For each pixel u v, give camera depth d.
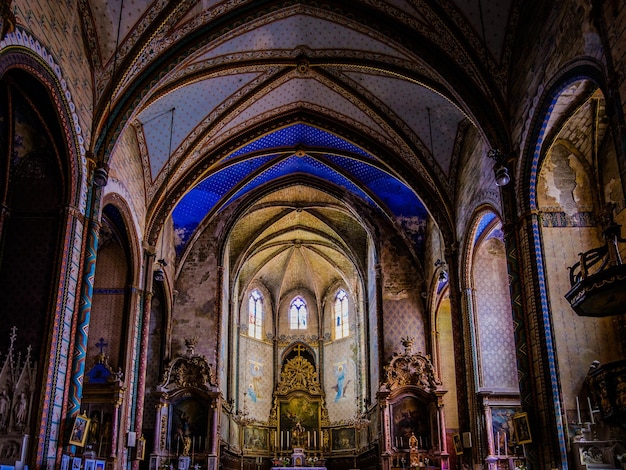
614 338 15.94
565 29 13.73
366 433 32.88
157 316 27.48
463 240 21.59
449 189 22.86
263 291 40.75
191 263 28.69
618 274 11.08
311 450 36.88
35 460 13.19
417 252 28.78
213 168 24.80
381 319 28.00
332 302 40.62
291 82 22.41
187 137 22.56
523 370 15.42
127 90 17.25
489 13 16.45
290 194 31.62
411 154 23.14
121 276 21.52
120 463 19.89
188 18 17.30
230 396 31.70
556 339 15.95
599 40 12.18
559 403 14.43
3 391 13.55
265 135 24.14
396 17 17.70
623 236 16.44
